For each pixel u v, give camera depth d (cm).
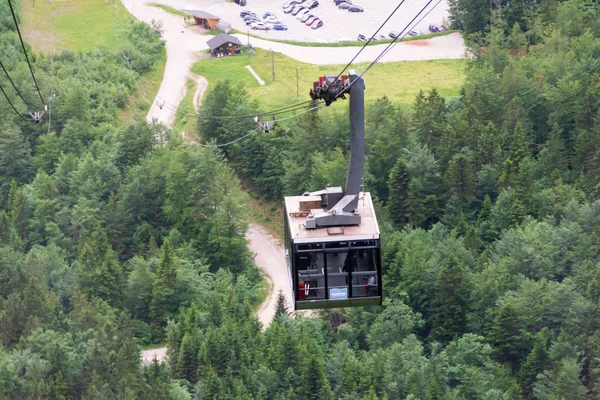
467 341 14512
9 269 16425
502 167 18112
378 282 6688
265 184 18725
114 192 18362
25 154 19288
